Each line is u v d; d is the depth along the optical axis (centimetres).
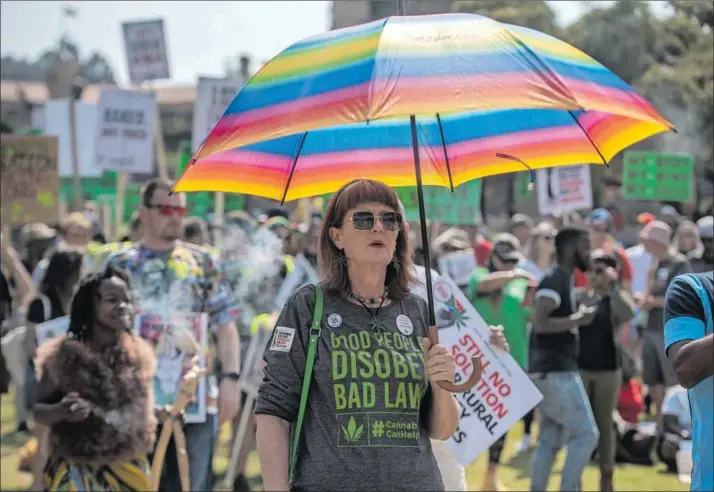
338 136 430
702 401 305
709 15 1141
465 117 423
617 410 1029
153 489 583
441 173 439
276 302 896
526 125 414
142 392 554
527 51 323
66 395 539
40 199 1057
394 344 365
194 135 1268
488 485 830
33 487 764
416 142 381
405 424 359
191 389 595
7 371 1044
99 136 1326
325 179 433
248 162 414
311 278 916
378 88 309
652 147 1883
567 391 735
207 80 1264
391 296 380
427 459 365
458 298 594
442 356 360
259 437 362
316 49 342
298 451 359
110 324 549
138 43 1404
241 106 343
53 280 820
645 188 1519
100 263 637
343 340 363
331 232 376
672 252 1113
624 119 385
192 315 615
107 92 1327
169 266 621
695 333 308
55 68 3488
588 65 339
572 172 1341
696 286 315
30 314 820
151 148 1333
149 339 609
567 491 732
